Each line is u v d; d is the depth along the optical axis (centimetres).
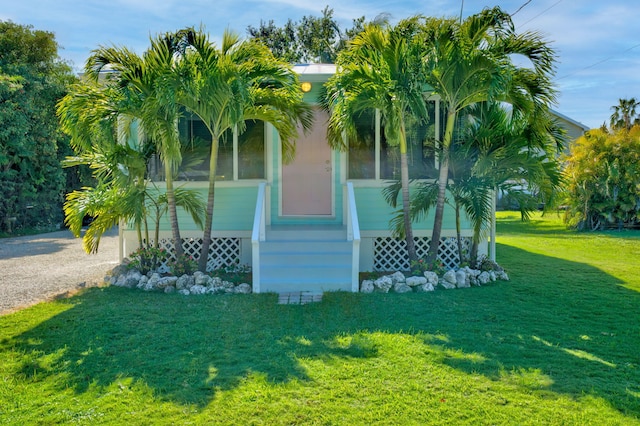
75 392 390
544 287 775
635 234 1658
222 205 948
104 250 1352
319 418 344
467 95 762
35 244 1491
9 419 345
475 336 522
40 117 1936
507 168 785
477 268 861
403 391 385
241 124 743
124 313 619
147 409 360
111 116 705
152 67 709
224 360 455
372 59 734
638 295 721
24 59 2247
